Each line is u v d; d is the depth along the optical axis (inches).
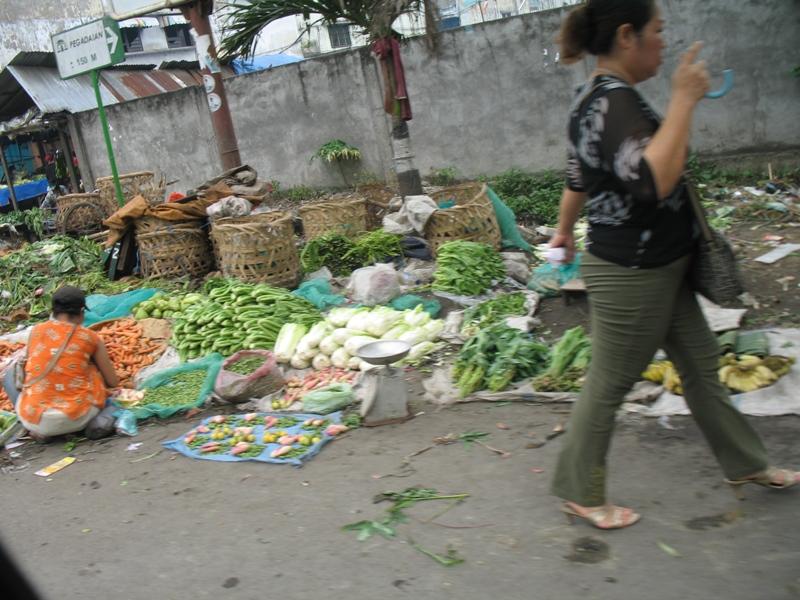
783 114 374.3
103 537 133.6
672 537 110.6
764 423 141.9
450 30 438.3
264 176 529.7
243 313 229.5
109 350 230.1
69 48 370.0
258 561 118.9
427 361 207.2
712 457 132.1
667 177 90.8
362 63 478.0
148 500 146.0
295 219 381.4
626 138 93.2
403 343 171.6
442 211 281.7
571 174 113.6
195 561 121.3
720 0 371.2
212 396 198.2
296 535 125.2
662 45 101.8
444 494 132.3
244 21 372.2
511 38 426.6
